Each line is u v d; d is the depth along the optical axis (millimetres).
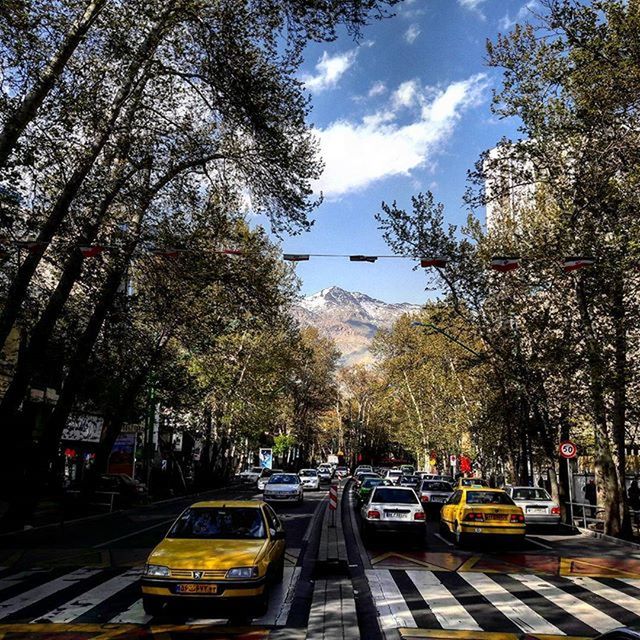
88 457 36625
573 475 24547
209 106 17219
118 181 16812
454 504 16812
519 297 22156
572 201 17656
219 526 9078
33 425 25375
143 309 21953
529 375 23047
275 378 43500
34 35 12984
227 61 15602
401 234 22469
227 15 15234
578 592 9758
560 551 14914
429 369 43594
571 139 16594
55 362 21281
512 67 17250
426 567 12109
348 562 12492
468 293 24453
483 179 18328
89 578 10406
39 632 7121
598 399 17562
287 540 15875
